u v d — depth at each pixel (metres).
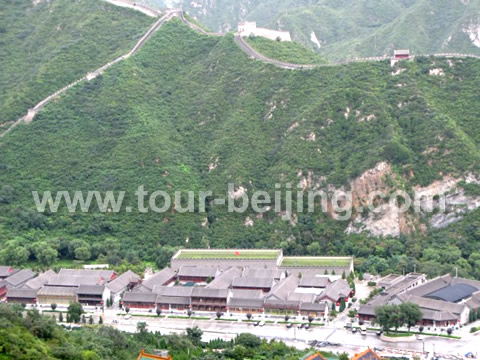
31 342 198.88
